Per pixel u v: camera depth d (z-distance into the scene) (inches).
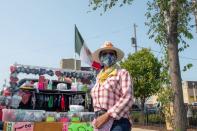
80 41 435.8
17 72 358.6
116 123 135.1
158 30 308.7
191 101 2135.8
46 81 371.6
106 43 153.9
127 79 139.0
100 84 143.3
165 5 293.4
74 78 391.9
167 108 330.6
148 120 800.9
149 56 1048.2
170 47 292.2
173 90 290.0
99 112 139.8
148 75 1005.8
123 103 133.9
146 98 1067.3
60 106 380.8
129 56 1082.1
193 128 646.5
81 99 388.8
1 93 371.6
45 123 344.2
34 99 365.4
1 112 338.0
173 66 289.7
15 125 333.1
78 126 351.6
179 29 293.4
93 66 381.4
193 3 296.5
